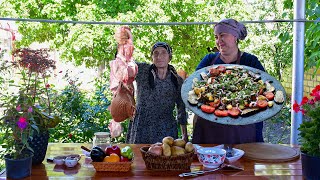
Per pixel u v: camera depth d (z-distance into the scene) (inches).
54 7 237.5
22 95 76.0
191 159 79.1
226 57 109.8
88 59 242.4
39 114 80.0
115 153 79.1
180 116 112.7
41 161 82.6
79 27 227.0
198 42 242.4
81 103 155.8
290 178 74.0
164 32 222.2
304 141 73.9
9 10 239.6
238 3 246.1
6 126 73.1
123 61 90.8
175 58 238.8
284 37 154.7
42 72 82.0
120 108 90.0
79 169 79.2
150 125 109.4
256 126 105.0
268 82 98.6
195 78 101.6
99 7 231.6
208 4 243.0
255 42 231.1
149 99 109.2
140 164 82.3
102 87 167.3
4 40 238.5
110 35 224.5
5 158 73.9
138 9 223.0
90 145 98.0
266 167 80.4
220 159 79.5
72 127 151.9
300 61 110.8
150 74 109.6
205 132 106.2
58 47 245.9
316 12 132.3
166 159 77.5
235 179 73.4
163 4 229.1
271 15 244.4
